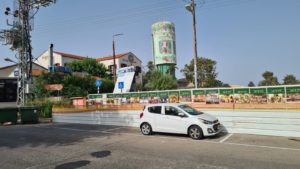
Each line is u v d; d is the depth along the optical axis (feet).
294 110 36.52
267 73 162.30
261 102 39.04
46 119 74.18
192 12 62.13
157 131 40.04
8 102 106.42
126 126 53.72
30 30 88.94
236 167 22.03
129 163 23.95
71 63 173.06
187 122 36.91
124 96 55.01
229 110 41.50
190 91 45.75
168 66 132.98
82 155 27.58
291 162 23.34
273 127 37.99
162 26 132.67
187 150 29.04
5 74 135.23
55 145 33.81
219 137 37.35
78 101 63.82
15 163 25.14
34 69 146.00
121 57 201.67
